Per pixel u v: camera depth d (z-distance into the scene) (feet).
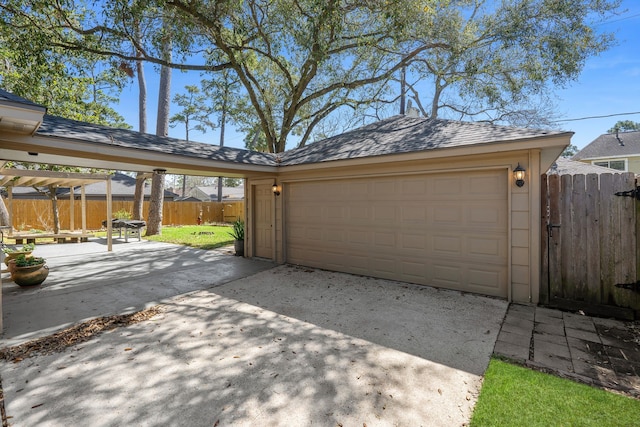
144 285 18.76
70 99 38.19
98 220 55.11
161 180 46.19
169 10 25.54
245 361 9.63
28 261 18.37
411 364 9.42
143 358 9.82
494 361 9.54
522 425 6.81
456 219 16.79
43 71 25.90
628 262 12.82
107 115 57.88
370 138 22.65
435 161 17.08
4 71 32.45
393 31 26.40
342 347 10.55
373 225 19.90
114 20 22.97
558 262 14.16
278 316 13.48
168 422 6.98
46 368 9.23
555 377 8.63
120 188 68.08
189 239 40.24
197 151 20.57
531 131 14.84
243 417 7.14
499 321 12.69
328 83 42.34
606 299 13.21
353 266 20.98
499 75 32.04
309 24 26.45
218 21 27.48
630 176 12.74
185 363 9.52
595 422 6.86
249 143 87.56
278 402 7.66
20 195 56.95
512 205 14.94
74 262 25.77
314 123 46.60
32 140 13.51
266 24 31.76
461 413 7.23
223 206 73.20
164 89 44.98
